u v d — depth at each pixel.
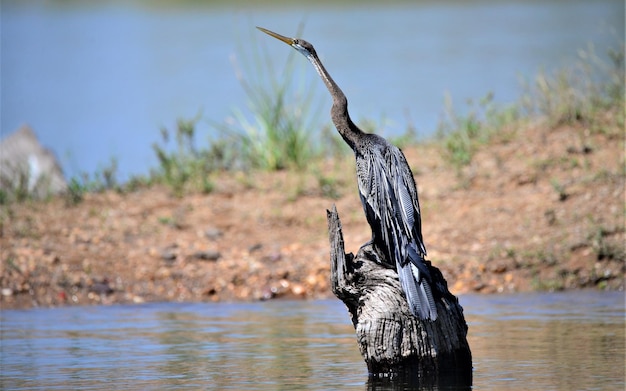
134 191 31.77
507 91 54.88
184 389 15.65
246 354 18.28
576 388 15.09
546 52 71.81
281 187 30.64
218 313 22.69
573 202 27.00
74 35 102.50
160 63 79.50
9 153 34.22
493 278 24.64
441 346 16.70
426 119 46.75
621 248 24.77
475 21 102.00
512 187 28.39
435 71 66.38
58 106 60.94
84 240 27.44
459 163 29.94
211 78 69.50
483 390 15.20
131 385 15.98
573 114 31.09
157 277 25.42
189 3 132.62
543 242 25.64
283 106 34.06
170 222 28.55
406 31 94.81
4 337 20.23
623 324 20.09
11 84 71.56
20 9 134.50
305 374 16.62
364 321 16.72
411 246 16.77
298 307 23.31
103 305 24.03
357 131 18.89
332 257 17.06
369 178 18.09
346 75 65.50
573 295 23.56
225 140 35.72
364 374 16.66
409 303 16.03
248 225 28.38
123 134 50.91
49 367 17.42
